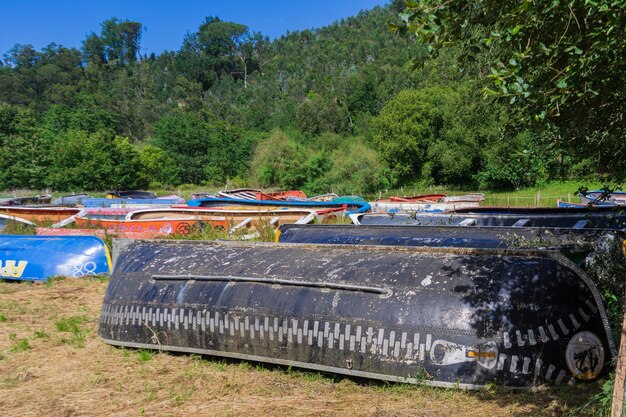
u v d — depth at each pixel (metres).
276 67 152.38
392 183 51.78
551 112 4.21
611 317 5.57
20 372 6.18
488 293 5.22
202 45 174.62
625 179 5.16
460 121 48.97
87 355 6.75
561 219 9.75
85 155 49.00
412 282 5.55
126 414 5.02
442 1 3.99
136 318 6.85
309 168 47.88
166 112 113.69
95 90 133.88
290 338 5.80
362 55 130.25
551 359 4.99
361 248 6.52
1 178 49.62
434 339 5.19
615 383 3.66
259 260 6.66
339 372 5.55
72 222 17.19
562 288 5.14
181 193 47.06
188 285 6.69
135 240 8.05
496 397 4.93
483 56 6.20
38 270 11.48
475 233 8.08
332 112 79.81
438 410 4.76
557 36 4.12
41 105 118.12
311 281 5.96
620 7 3.51
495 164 42.94
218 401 5.25
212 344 6.30
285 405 5.09
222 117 109.88
